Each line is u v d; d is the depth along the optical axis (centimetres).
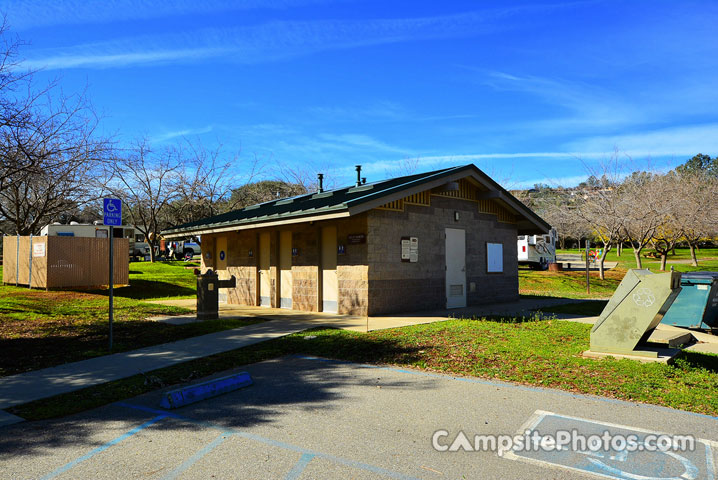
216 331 1049
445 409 537
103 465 399
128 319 1207
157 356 820
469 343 845
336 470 387
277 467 393
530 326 1056
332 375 693
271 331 1034
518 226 1783
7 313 1247
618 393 581
